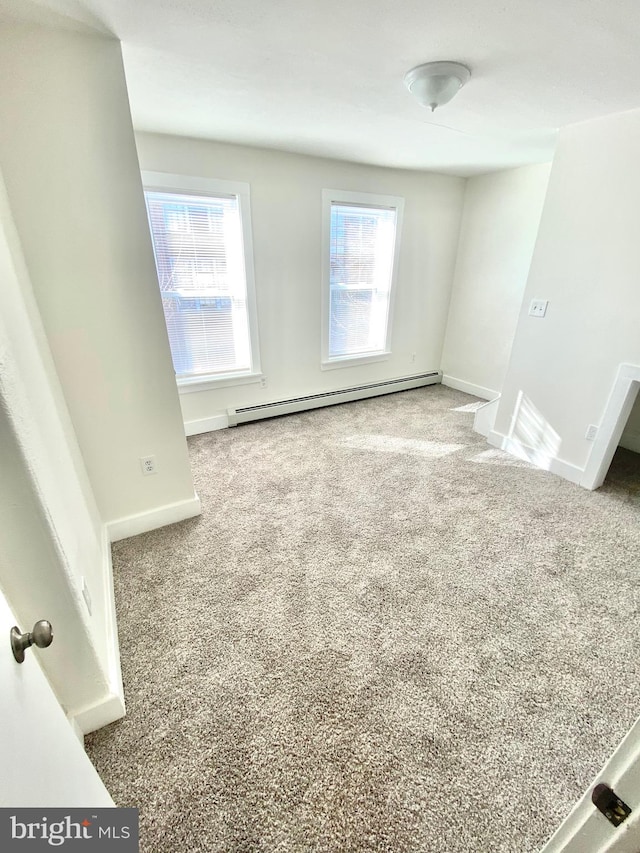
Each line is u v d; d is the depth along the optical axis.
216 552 1.95
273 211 3.11
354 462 2.88
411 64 1.58
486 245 4.00
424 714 1.24
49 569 0.92
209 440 3.24
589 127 2.15
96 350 1.67
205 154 2.71
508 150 2.87
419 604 1.65
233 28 1.33
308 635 1.51
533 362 2.74
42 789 0.58
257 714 1.24
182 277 2.96
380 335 4.28
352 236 3.65
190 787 1.06
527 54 1.48
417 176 3.73
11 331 0.93
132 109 2.09
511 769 1.11
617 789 0.46
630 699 1.29
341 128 2.41
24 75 1.28
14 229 1.33
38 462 0.90
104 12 1.21
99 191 1.49
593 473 2.50
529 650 1.46
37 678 0.70
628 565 1.88
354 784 1.07
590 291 2.33
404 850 0.95
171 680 1.34
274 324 3.47
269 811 1.02
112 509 1.97
